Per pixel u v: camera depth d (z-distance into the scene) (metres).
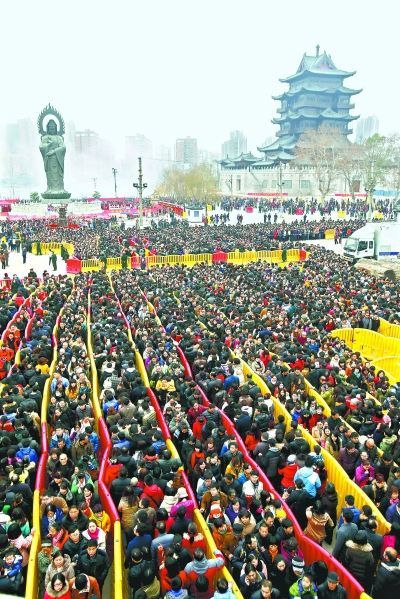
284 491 10.95
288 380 15.75
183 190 109.00
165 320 21.92
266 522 8.82
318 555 9.36
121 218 82.31
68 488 10.26
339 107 137.00
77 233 55.88
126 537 10.24
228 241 48.78
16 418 12.48
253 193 118.06
